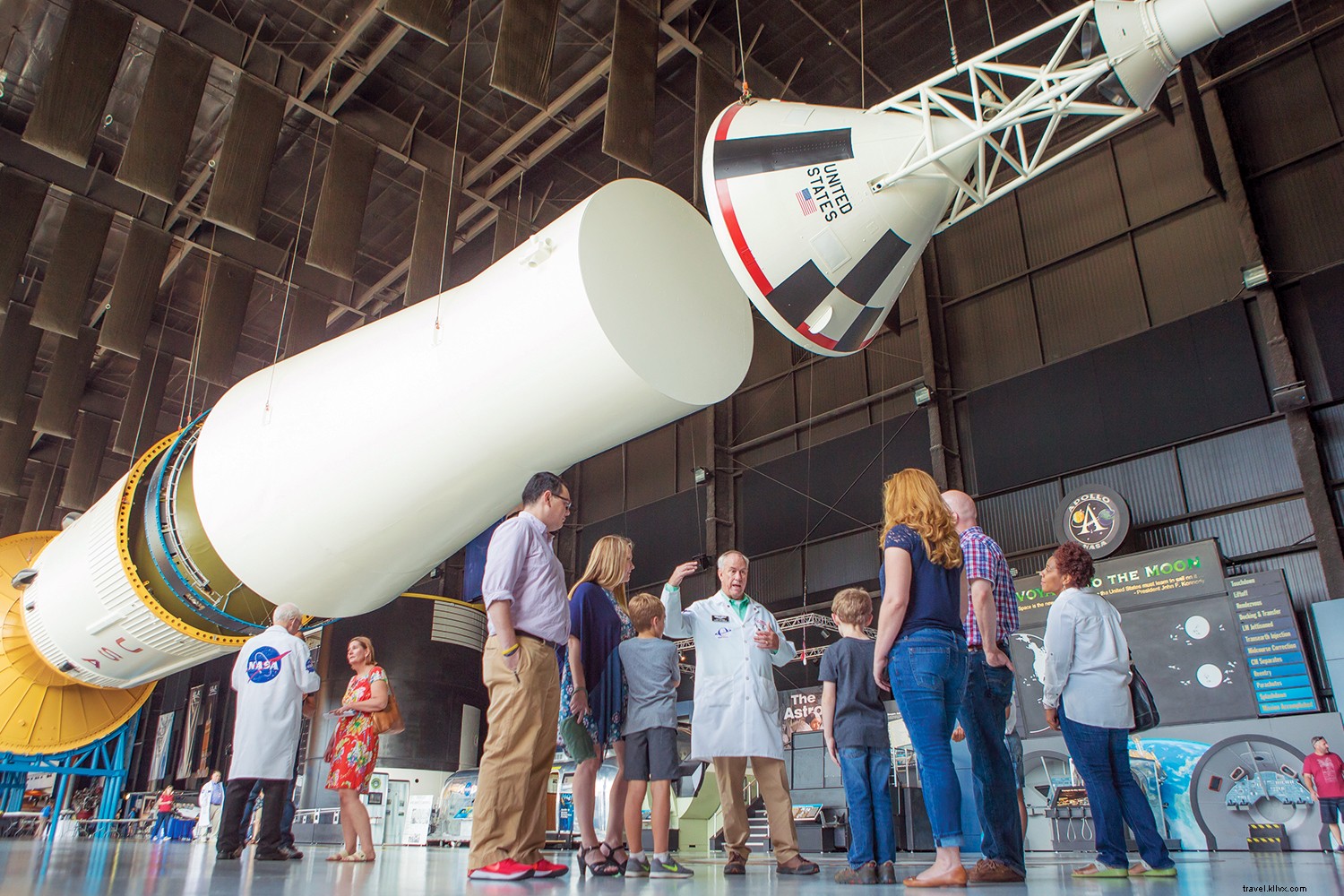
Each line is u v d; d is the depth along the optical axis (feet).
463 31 51.34
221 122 56.70
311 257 49.96
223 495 25.20
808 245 19.57
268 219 64.90
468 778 46.19
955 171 19.86
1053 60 19.45
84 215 55.52
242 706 17.75
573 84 54.95
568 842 32.24
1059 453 49.60
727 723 15.53
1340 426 41.68
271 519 24.44
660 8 47.11
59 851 19.08
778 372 64.44
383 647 57.93
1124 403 47.88
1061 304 52.19
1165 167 49.55
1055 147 54.13
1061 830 32.42
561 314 19.33
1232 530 43.62
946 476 52.47
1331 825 30.07
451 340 21.45
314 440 23.52
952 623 10.69
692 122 57.98
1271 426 43.32
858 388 59.67
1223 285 46.21
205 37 48.62
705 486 65.05
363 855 17.37
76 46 43.01
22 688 38.55
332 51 52.75
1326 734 31.48
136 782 88.12
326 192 51.78
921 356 55.72
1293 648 33.60
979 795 11.53
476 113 57.31
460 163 59.77
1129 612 37.22
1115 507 42.27
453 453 21.56
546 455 21.16
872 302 20.48
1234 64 49.60
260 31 51.85
